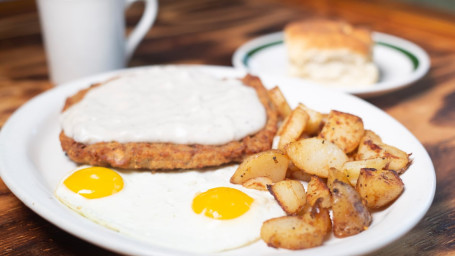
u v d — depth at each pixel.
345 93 0.58
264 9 0.95
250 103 0.52
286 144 0.48
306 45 0.69
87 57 0.64
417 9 0.91
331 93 0.57
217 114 0.50
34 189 0.43
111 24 0.65
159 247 0.39
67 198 0.44
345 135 0.48
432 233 0.44
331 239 0.42
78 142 0.48
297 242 0.40
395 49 0.73
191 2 1.00
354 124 0.48
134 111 0.50
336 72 0.69
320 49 0.69
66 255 0.42
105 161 0.47
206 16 0.92
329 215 0.42
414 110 0.61
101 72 0.66
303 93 0.58
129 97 0.52
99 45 0.64
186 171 0.48
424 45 0.78
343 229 0.41
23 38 0.80
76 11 0.62
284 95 0.58
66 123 0.50
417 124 0.58
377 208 0.44
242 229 0.42
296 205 0.43
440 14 0.88
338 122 0.49
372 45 0.71
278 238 0.40
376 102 0.62
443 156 0.53
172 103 0.51
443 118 0.59
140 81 0.55
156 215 0.43
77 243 0.43
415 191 0.44
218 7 0.97
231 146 0.48
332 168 0.44
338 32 0.71
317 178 0.44
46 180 0.48
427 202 0.42
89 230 0.40
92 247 0.43
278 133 0.51
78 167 0.48
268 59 0.73
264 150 0.49
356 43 0.69
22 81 0.67
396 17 0.88
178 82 0.55
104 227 0.42
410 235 0.44
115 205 0.44
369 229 0.41
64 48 0.64
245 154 0.49
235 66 0.68
